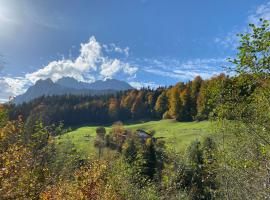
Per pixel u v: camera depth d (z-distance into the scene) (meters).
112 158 26.25
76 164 23.16
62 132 19.88
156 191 27.89
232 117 14.07
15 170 13.78
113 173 24.69
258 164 14.92
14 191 13.57
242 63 11.20
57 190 19.84
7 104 17.86
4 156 13.66
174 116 163.25
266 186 15.48
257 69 11.17
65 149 23.44
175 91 167.62
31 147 16.30
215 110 13.84
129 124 188.38
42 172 16.86
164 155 27.91
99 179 21.23
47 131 17.70
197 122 142.50
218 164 18.09
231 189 18.33
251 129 13.94
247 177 16.61
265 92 12.24
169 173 27.16
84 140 88.69
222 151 17.14
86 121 198.38
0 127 16.31
